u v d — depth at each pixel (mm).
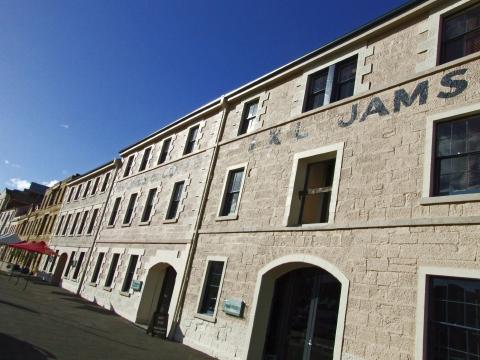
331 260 9492
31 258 40500
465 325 6840
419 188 8422
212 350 11758
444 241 7586
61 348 9320
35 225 46312
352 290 8750
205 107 18547
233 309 11523
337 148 10703
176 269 15227
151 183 21266
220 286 12531
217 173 15578
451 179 8117
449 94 8719
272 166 12773
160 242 17438
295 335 10391
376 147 9742
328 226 9883
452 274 7207
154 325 14078
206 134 17719
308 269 10758
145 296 17203
